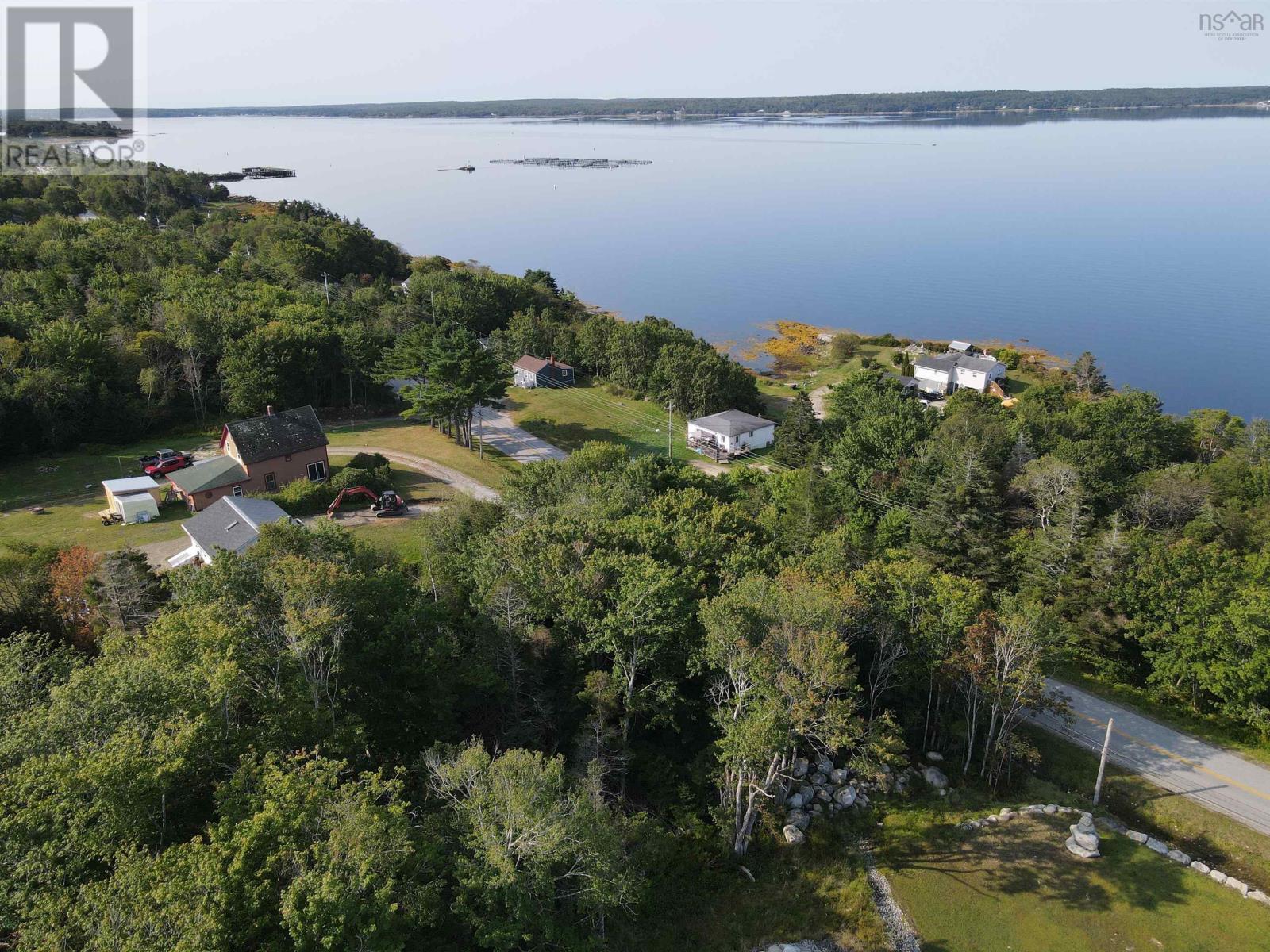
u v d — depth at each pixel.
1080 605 49.59
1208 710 44.78
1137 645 49.41
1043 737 42.94
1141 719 44.38
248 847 20.44
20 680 28.70
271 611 33.00
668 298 193.88
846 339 145.00
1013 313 175.75
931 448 68.00
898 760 34.84
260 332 94.19
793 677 31.64
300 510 70.50
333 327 106.25
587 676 36.72
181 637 28.91
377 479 75.12
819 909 32.38
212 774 25.28
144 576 45.69
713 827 35.22
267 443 74.12
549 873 25.86
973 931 31.62
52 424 80.19
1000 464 70.75
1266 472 65.50
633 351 115.81
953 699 41.59
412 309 126.31
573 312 156.50
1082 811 37.94
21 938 19.42
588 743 34.25
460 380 87.69
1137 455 76.69
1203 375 135.88
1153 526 62.31
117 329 91.75
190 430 88.75
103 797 21.58
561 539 43.38
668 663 37.16
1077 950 30.77
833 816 37.34
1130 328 162.38
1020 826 36.97
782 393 123.31
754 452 95.38
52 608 43.81
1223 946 30.88
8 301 94.38
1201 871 34.38
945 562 55.41
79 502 71.50
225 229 163.25
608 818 27.77
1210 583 44.34
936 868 34.59
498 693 36.06
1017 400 100.62
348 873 20.69
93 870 21.72
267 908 20.30
